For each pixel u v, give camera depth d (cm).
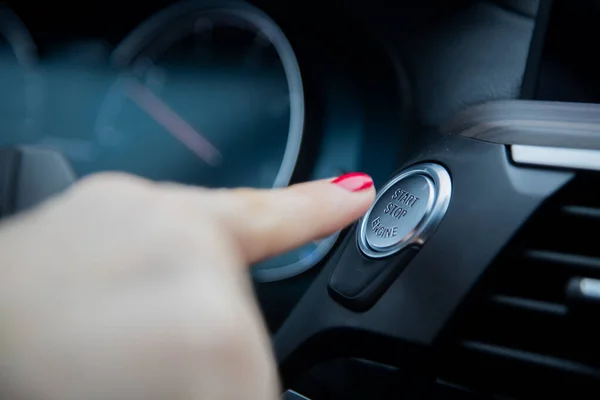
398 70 34
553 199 21
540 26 28
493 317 21
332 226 13
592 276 20
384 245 23
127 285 7
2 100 55
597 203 21
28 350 7
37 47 53
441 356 21
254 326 7
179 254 8
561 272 20
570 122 23
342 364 24
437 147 24
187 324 7
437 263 22
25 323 7
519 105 25
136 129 48
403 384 22
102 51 50
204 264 8
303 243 12
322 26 36
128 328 7
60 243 8
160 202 9
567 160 21
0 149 27
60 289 7
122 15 48
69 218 8
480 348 21
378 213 24
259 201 11
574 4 27
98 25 50
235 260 8
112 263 7
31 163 27
